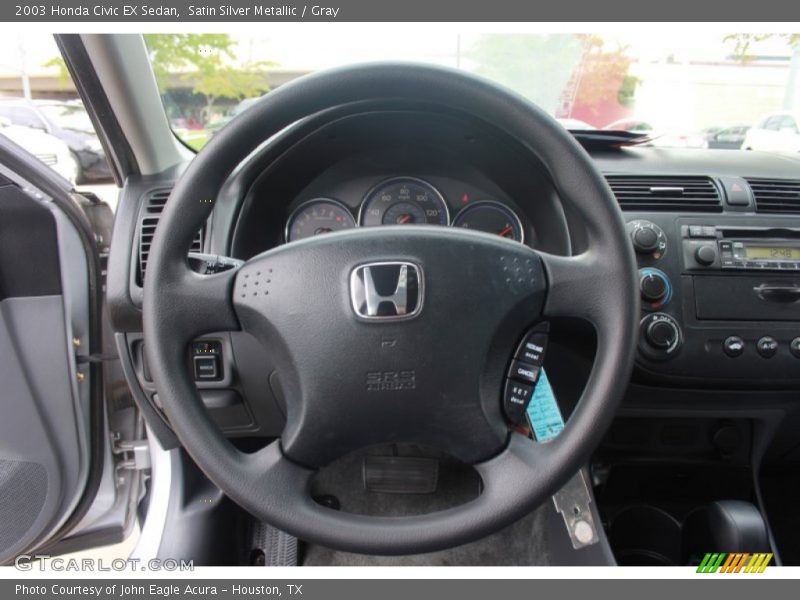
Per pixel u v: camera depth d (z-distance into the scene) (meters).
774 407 1.14
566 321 0.94
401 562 1.22
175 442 1.12
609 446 1.28
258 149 0.93
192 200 0.70
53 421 1.16
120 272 1.00
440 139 1.01
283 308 0.71
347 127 0.97
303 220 1.10
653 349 1.06
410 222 1.10
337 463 1.22
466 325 0.71
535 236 1.08
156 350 0.70
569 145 0.70
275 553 1.23
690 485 1.35
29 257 1.06
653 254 1.07
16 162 0.94
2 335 1.08
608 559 1.10
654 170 1.15
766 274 1.08
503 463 0.72
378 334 0.69
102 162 1.14
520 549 1.24
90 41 0.93
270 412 1.04
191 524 1.13
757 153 1.29
